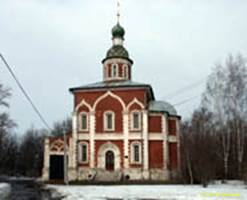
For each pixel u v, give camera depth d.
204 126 60.00
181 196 27.61
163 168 52.81
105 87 55.94
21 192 34.16
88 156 54.41
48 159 55.56
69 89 56.69
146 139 53.31
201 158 43.81
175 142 55.38
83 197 27.73
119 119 54.91
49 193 32.75
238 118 54.19
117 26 63.47
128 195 29.22
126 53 62.41
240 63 55.47
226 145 56.03
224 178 52.69
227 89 55.91
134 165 53.09
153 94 63.06
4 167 115.44
